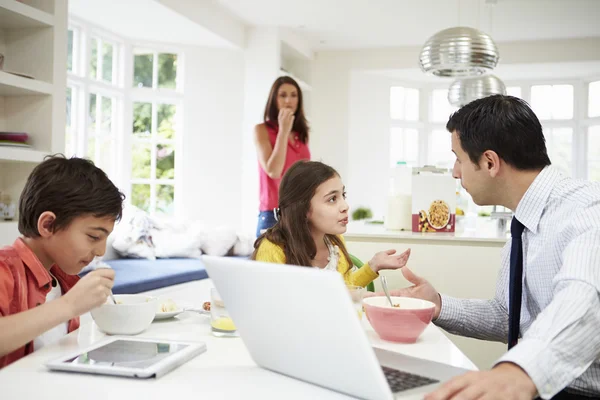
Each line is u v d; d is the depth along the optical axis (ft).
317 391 2.91
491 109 4.42
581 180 4.42
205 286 6.73
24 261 3.83
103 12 15.60
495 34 21.12
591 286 3.14
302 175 5.57
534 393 2.74
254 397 2.80
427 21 19.43
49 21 10.82
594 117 25.13
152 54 18.74
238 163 19.47
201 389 2.90
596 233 3.54
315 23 19.61
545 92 25.93
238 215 19.47
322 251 5.88
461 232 9.52
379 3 17.54
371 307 3.88
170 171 19.10
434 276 8.54
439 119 26.81
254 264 2.83
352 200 24.45
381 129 25.16
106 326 3.94
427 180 9.30
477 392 2.60
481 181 4.54
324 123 23.72
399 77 25.23
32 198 3.78
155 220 15.43
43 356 3.43
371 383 2.65
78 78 16.07
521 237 4.58
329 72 23.63
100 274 3.60
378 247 8.80
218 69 19.40
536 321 3.07
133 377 3.05
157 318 4.45
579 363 2.94
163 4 14.99
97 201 3.78
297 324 2.80
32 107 10.98
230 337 3.97
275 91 12.32
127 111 18.17
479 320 5.03
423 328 3.85
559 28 20.25
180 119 19.10
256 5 17.74
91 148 17.02
